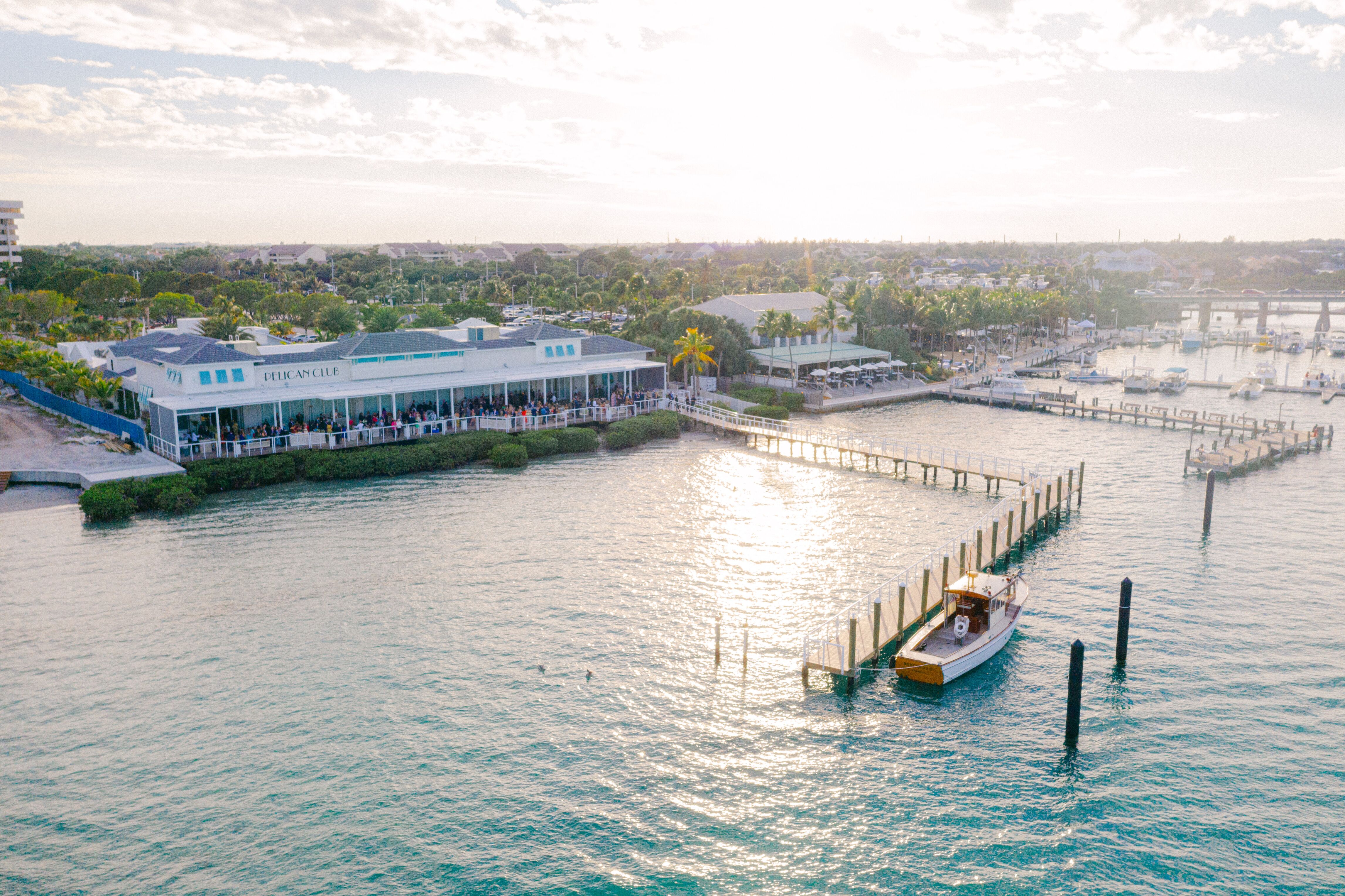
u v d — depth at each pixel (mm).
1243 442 76250
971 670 36156
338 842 25406
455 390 79062
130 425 68438
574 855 25188
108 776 28156
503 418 74812
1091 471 70375
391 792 27656
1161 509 59469
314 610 40531
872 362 120125
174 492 55969
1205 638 39438
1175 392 113250
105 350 92812
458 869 24484
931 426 89375
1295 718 32844
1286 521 56625
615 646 37469
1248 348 174500
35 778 27969
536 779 28516
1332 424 84812
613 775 28812
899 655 35312
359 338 78375
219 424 65312
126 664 35250
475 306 146500
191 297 145375
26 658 35562
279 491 61156
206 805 26844
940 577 44562
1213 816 27391
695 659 36500
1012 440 82250
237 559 47125
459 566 46469
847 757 30297
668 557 48062
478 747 30125
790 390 102375
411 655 36344
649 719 32062
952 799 28156
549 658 36312
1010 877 24781
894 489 63750
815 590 43531
